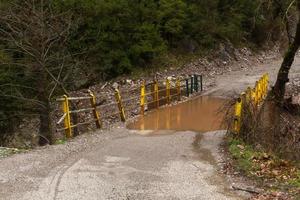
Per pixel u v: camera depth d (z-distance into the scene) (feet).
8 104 72.43
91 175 31.60
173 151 38.70
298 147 40.73
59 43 75.82
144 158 36.32
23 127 75.97
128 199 27.04
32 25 61.36
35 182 29.91
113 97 80.07
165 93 78.89
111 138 44.39
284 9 67.41
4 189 28.53
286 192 27.68
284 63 65.26
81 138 44.21
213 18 119.14
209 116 56.65
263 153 35.91
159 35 101.24
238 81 91.45
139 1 101.76
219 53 115.34
